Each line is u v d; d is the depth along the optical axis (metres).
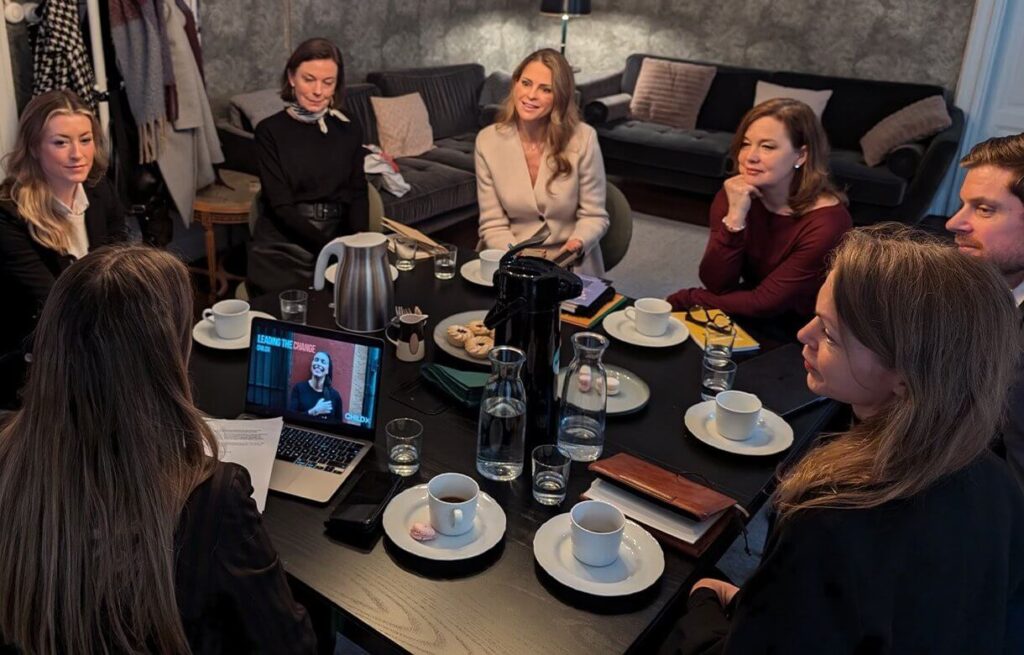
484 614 1.20
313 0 4.82
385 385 1.81
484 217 2.96
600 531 1.32
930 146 4.93
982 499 0.96
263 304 2.15
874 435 0.98
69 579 0.92
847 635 0.91
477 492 1.35
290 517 1.40
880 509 0.93
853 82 5.67
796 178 2.35
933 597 0.92
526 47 6.92
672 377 1.92
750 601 0.97
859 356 0.98
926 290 0.92
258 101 4.27
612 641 1.16
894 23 5.69
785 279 2.30
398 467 1.52
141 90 3.49
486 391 1.49
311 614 1.30
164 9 3.49
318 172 3.10
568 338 2.06
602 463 1.49
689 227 5.45
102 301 0.92
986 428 0.92
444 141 5.48
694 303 2.39
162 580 0.93
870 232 1.04
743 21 6.23
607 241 2.94
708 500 1.39
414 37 5.68
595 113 5.88
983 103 5.51
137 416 0.92
